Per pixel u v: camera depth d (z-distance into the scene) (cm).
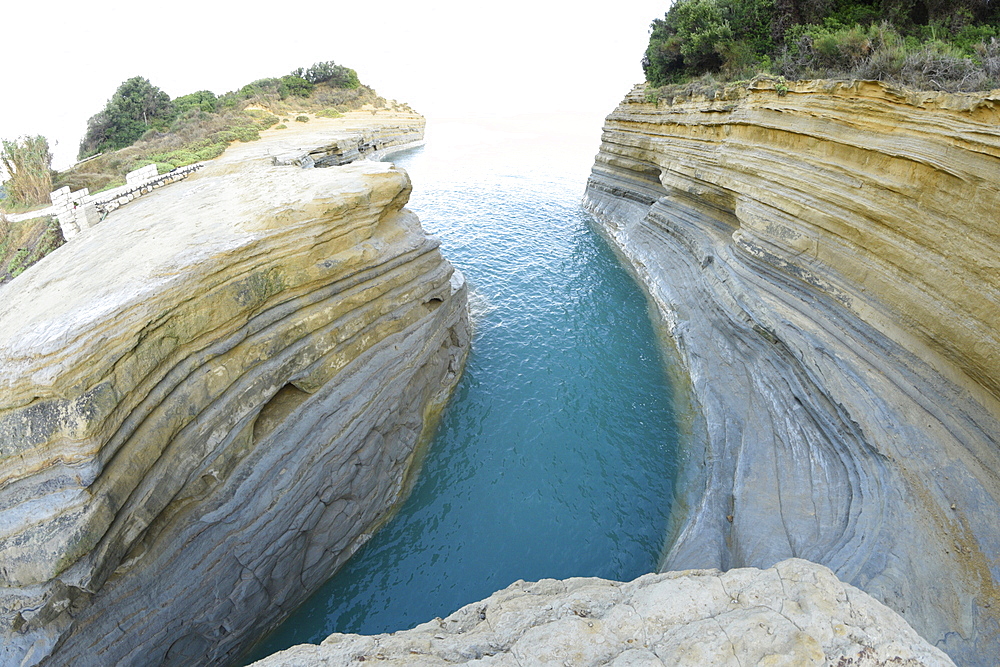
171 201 1433
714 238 2212
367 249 1283
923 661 571
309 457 1134
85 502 755
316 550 1187
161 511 888
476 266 2755
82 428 745
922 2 1984
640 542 1318
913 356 1236
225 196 1316
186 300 909
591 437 1617
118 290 877
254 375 1037
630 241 2916
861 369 1291
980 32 1689
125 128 4712
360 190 1257
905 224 1259
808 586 658
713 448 1490
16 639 738
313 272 1144
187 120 4422
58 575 741
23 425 737
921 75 1351
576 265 2766
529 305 2356
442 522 1375
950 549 918
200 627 973
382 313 1360
